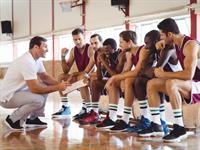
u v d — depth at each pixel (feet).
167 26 11.19
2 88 13.21
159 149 9.84
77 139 11.30
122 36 13.56
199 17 19.02
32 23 33.60
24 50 35.91
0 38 38.68
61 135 12.03
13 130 13.01
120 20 23.70
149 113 12.38
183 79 10.99
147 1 21.84
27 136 11.81
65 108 17.25
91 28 26.25
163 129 11.92
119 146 10.23
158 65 11.45
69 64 17.22
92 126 14.05
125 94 12.73
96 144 10.52
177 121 11.00
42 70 14.38
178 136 10.92
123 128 12.73
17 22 36.09
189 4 19.22
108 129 13.21
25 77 12.80
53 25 30.60
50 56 31.14
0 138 11.43
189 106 12.59
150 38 12.27
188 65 10.78
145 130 11.68
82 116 16.08
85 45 16.61
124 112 12.81
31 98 12.94
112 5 23.41
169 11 20.38
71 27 28.25
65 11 28.89
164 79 11.21
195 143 10.68
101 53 14.60
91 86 15.05
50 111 19.34
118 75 13.05
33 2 33.24
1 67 36.99
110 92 13.44
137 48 13.05
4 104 13.21
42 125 14.17
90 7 26.32
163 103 11.95
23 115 13.12
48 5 31.22
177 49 11.28
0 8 38.50
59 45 30.42
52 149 9.81
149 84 11.44
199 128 12.73
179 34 11.24
